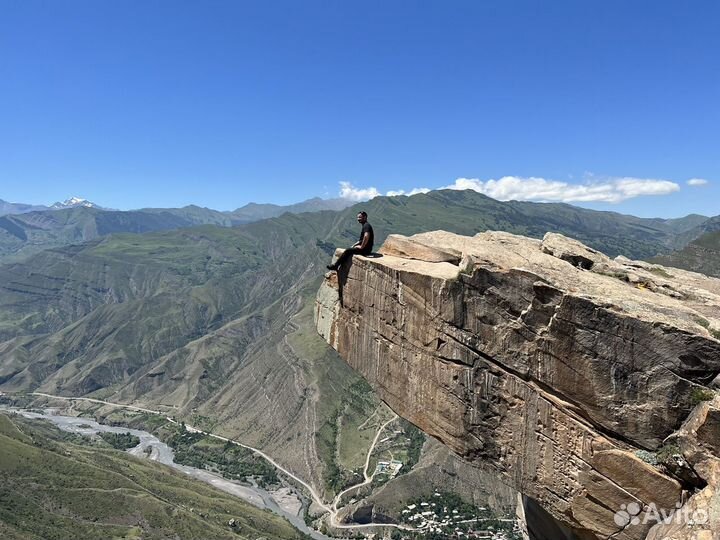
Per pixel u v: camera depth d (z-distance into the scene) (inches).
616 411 716.0
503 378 817.5
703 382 670.5
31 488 4830.2
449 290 868.0
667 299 810.2
